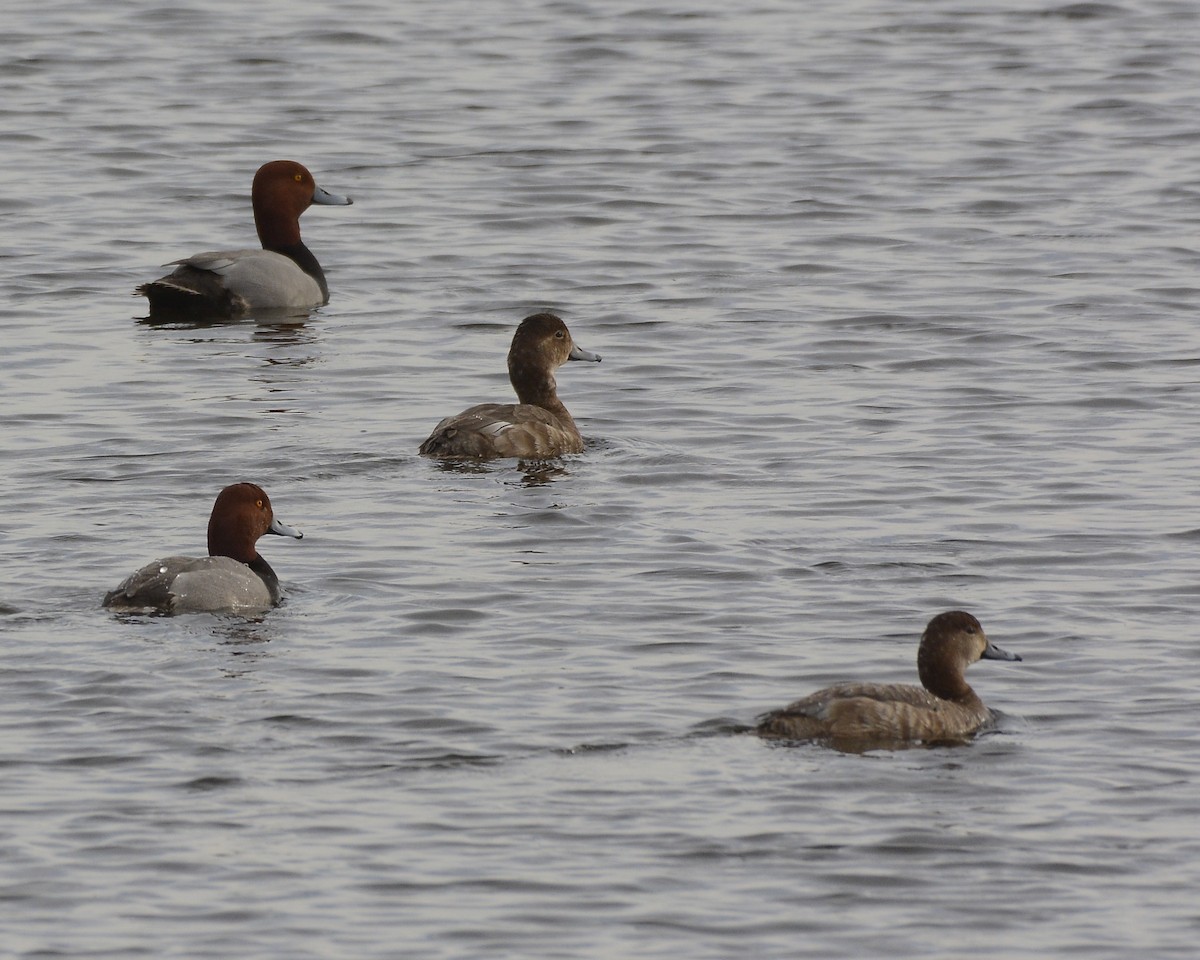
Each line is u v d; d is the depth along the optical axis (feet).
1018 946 38.60
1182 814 43.37
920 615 54.75
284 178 93.40
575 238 99.76
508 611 54.75
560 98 124.88
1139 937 38.91
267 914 39.24
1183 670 51.03
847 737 46.39
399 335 85.25
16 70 129.49
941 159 112.57
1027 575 57.77
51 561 58.18
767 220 102.01
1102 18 143.43
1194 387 76.13
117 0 147.84
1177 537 60.70
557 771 45.01
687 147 115.14
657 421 73.10
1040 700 49.39
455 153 114.32
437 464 67.77
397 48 136.15
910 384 77.20
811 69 131.13
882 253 96.32
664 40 138.31
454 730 46.93
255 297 88.99
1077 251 95.91
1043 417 72.90
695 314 87.15
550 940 38.52
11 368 79.46
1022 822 43.06
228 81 128.06
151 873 40.65
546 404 72.13
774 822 42.93
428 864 41.09
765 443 70.33
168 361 80.89
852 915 39.52
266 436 70.85
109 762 45.16
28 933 38.58
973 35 139.33
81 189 107.24
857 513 63.05
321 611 54.60
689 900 39.96
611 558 58.95
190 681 49.44
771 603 55.52
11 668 49.98
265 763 45.24
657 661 51.34
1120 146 114.83
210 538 56.80
